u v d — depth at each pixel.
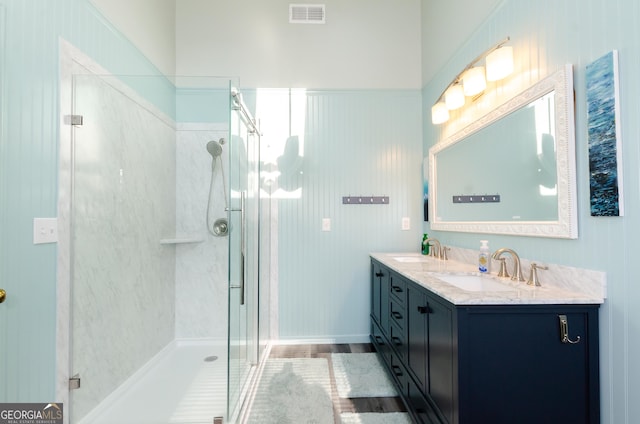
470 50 2.05
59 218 1.48
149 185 2.28
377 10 2.88
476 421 1.12
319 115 2.85
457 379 1.13
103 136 1.81
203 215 2.60
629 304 1.02
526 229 1.47
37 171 1.36
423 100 2.85
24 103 1.29
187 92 2.63
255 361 2.29
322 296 2.81
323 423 1.64
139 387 2.01
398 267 1.92
